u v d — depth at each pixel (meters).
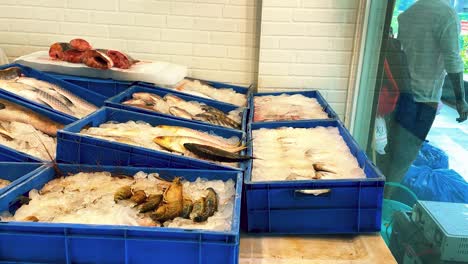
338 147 2.08
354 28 2.93
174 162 1.66
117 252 1.19
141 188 1.51
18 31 3.24
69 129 1.77
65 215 1.29
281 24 2.95
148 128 2.02
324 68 3.05
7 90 2.17
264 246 1.52
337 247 1.53
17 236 1.18
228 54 3.23
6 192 1.39
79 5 3.14
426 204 1.93
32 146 1.90
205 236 1.15
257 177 1.72
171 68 2.91
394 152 2.53
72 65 2.66
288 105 2.76
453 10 1.91
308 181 1.53
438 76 2.07
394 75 2.60
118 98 2.36
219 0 3.08
